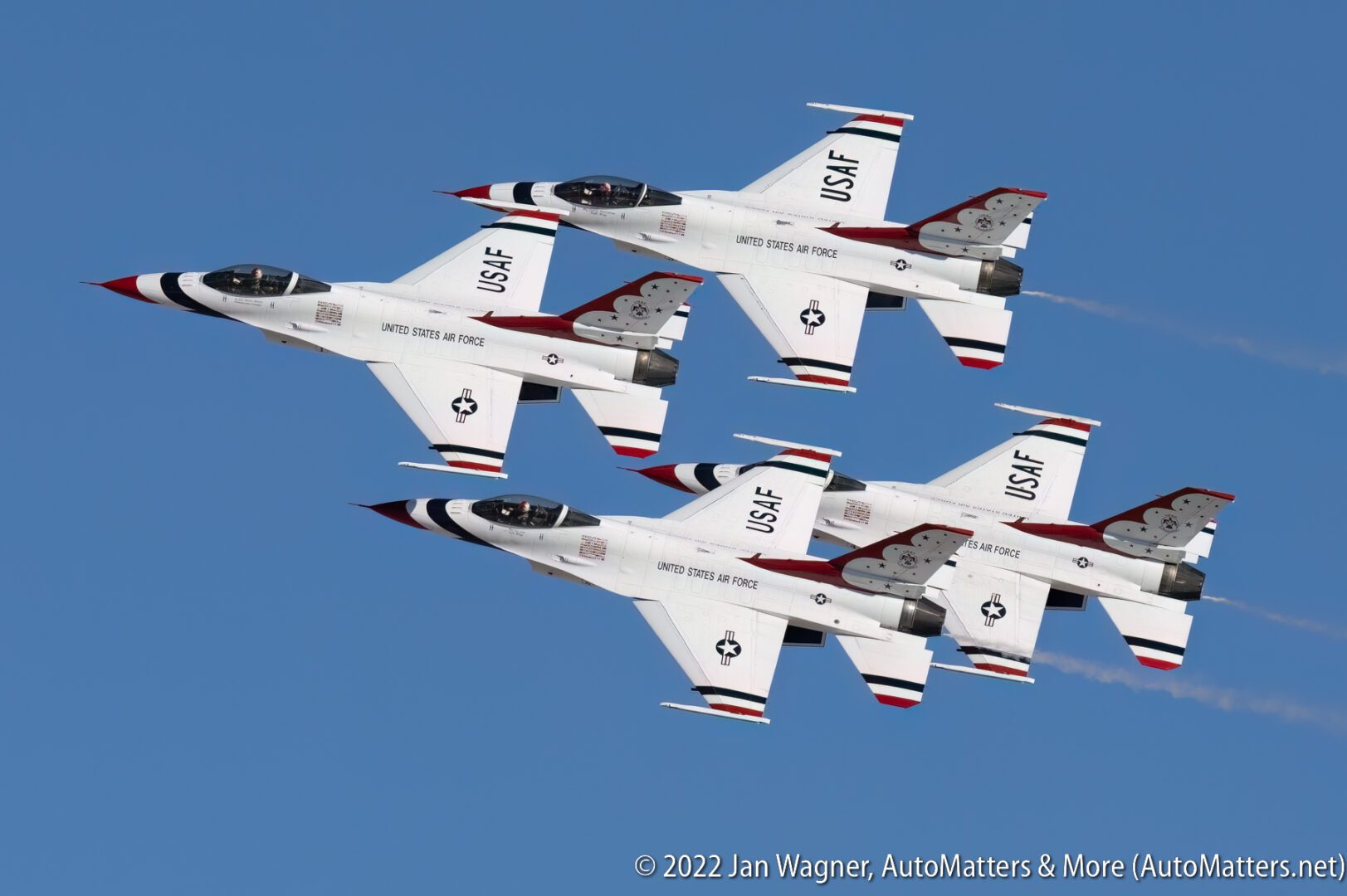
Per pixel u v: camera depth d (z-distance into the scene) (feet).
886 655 654.53
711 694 643.04
